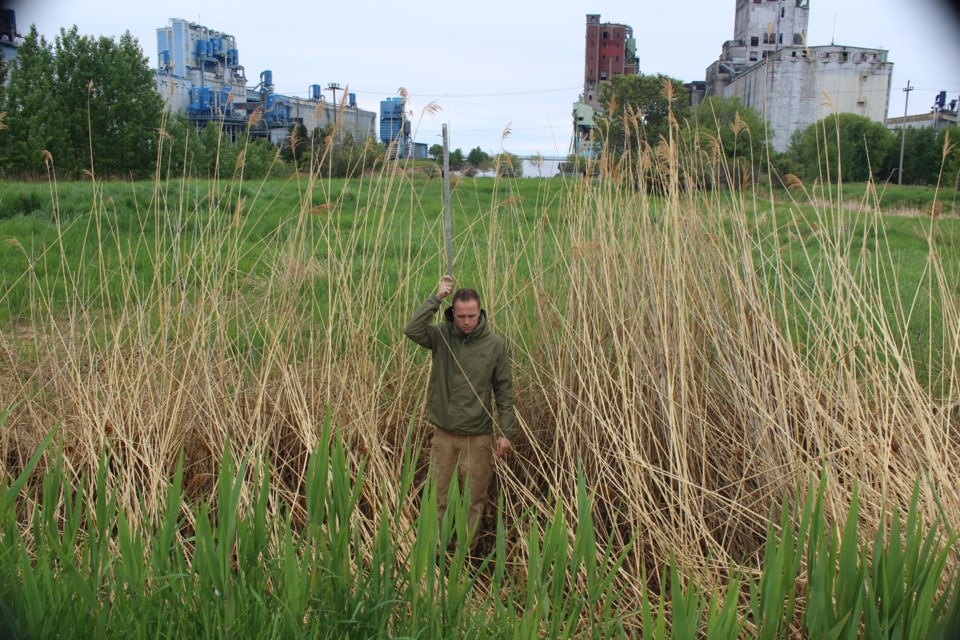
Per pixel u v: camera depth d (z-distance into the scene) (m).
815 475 4.07
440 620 3.04
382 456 4.56
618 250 5.07
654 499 4.38
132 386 4.73
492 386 4.48
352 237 5.41
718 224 4.98
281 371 5.10
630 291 4.83
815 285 4.68
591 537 3.05
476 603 3.57
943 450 4.10
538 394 5.09
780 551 2.86
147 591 3.05
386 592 3.03
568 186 5.40
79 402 4.58
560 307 5.20
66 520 3.26
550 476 4.81
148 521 3.53
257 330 5.38
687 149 5.32
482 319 4.38
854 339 4.30
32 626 2.73
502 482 4.75
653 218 5.12
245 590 2.95
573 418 4.48
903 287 7.01
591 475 4.55
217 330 5.09
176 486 3.10
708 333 4.73
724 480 4.44
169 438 4.43
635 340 4.72
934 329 6.12
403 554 3.74
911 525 2.93
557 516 3.04
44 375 5.26
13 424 4.72
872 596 2.75
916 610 2.82
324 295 6.18
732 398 4.64
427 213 8.59
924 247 8.84
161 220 9.16
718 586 3.50
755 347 4.63
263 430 4.95
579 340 4.79
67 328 5.77
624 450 4.43
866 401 4.34
